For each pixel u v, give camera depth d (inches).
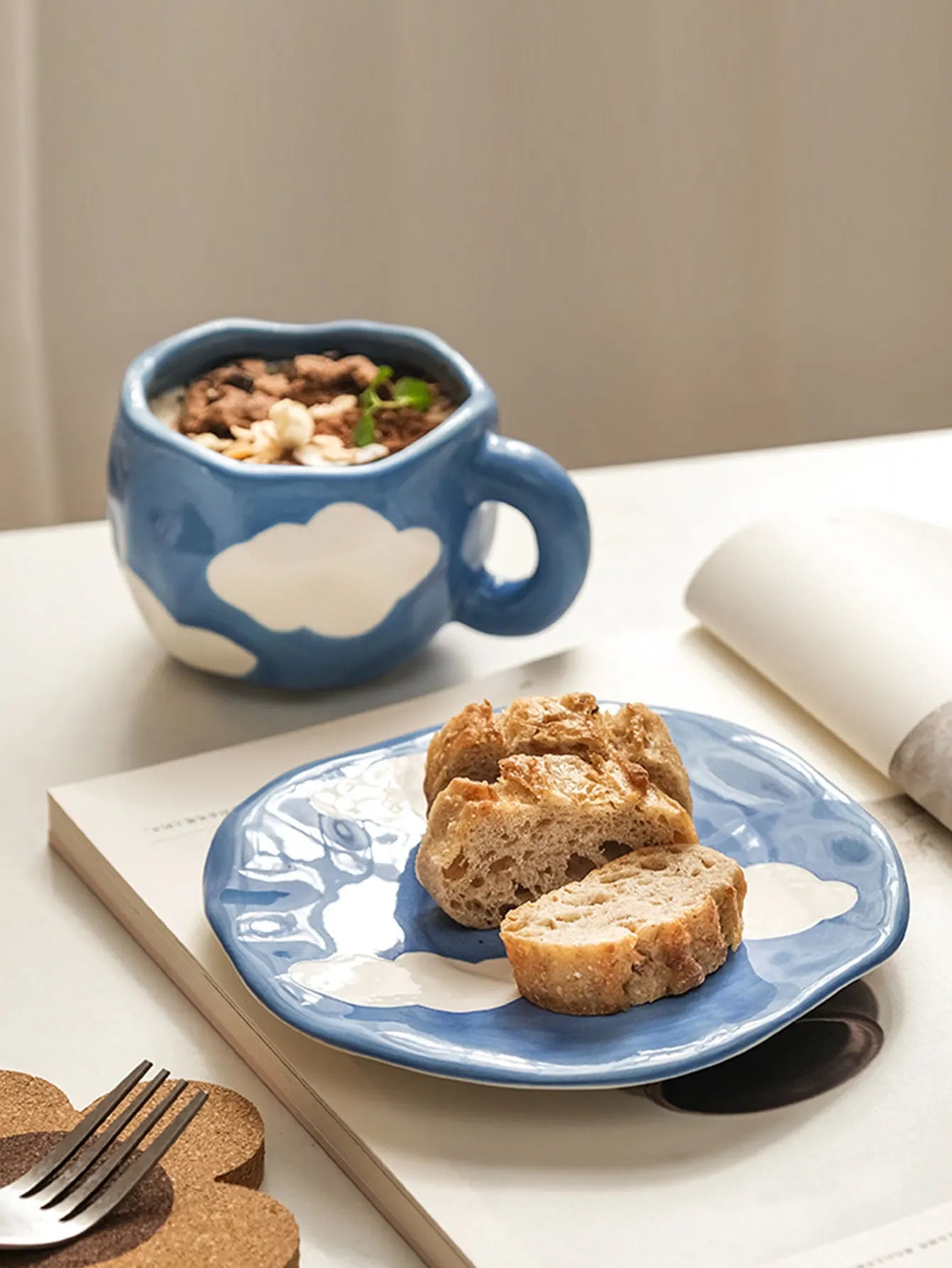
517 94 75.8
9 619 49.6
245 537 44.7
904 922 40.0
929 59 81.4
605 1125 37.9
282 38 71.9
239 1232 35.9
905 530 48.7
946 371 89.4
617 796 40.9
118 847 42.5
